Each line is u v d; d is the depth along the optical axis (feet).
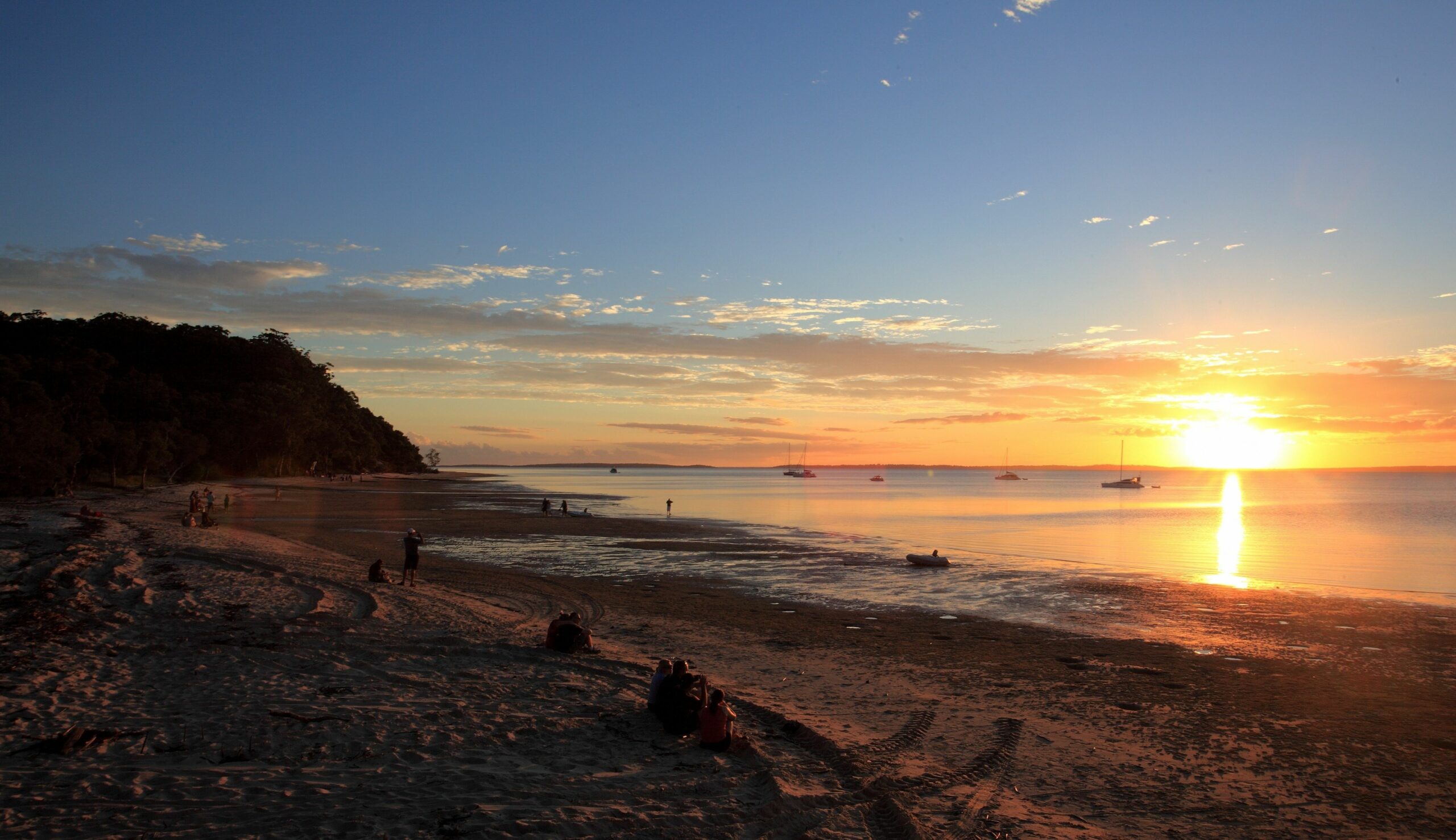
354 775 26.37
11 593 56.03
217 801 23.30
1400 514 256.11
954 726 39.04
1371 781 32.89
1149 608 76.13
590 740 32.37
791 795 27.40
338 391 492.13
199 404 295.48
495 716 34.71
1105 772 33.17
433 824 22.27
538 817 23.29
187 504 172.65
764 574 96.78
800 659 53.88
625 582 89.20
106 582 62.34
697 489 497.46
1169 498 403.75
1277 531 183.32
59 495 164.66
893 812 27.22
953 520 210.79
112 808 22.44
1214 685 48.39
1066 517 231.30
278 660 42.60
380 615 58.23
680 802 25.98
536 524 165.58
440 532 146.20
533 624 60.64
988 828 26.40
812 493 434.71
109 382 256.93
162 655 42.42
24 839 20.12
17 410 166.20
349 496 259.19
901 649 57.41
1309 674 51.34
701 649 56.24
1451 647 60.13
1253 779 32.94
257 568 76.07
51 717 31.09
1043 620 69.82
